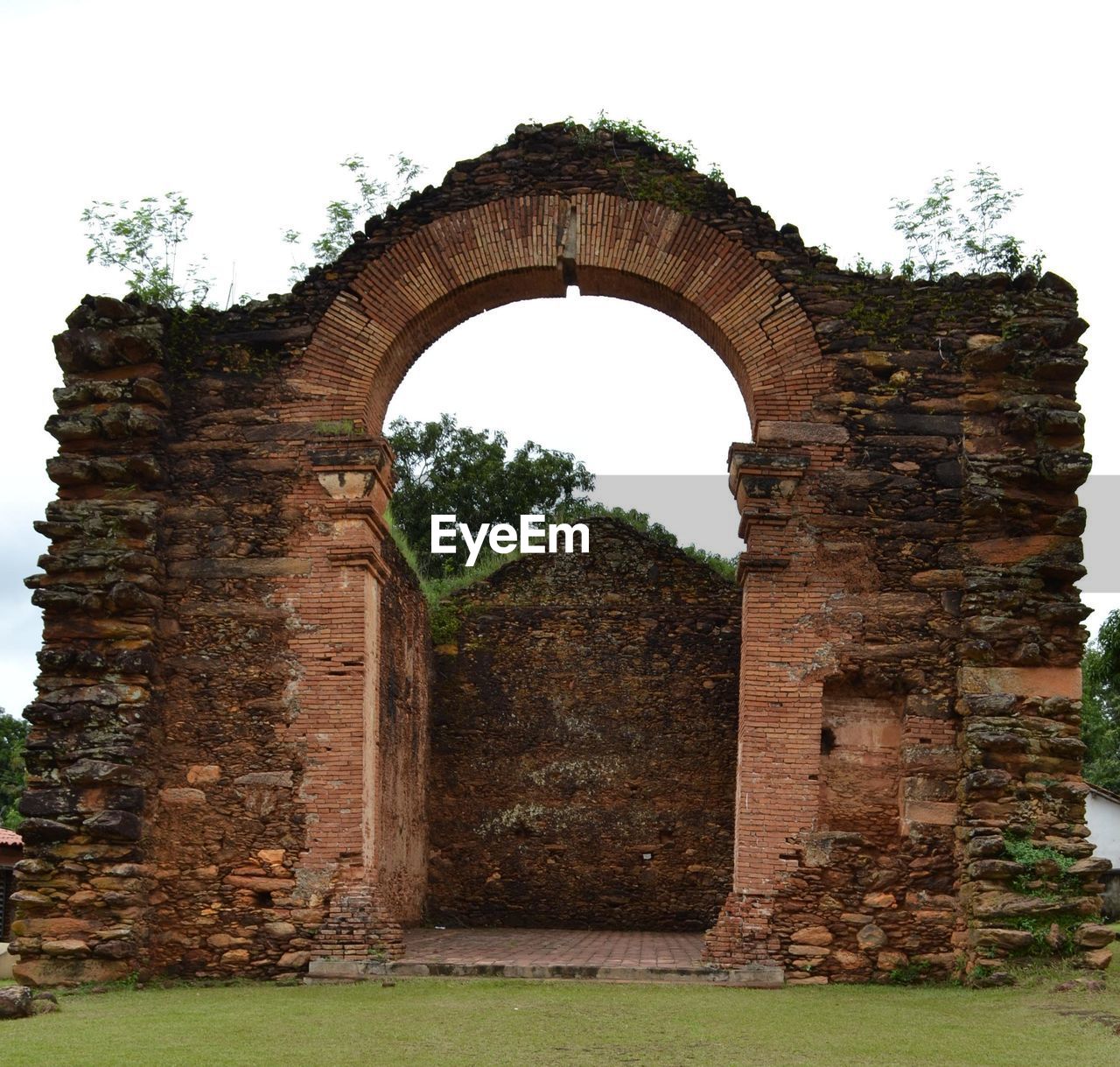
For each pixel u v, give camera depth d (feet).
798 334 54.03
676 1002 43.27
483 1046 35.50
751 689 51.06
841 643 51.21
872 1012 41.32
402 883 73.10
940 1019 39.96
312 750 51.85
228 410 55.31
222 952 50.31
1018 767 48.91
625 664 86.28
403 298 55.93
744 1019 40.01
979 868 47.26
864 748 51.06
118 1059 33.19
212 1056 33.68
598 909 82.64
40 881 49.65
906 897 49.08
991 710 49.37
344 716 51.96
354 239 56.59
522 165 56.70
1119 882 112.06
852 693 51.57
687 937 73.41
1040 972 46.06
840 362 53.72
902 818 49.85
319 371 55.31
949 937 48.49
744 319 54.49
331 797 51.39
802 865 49.49
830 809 50.47
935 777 49.98
